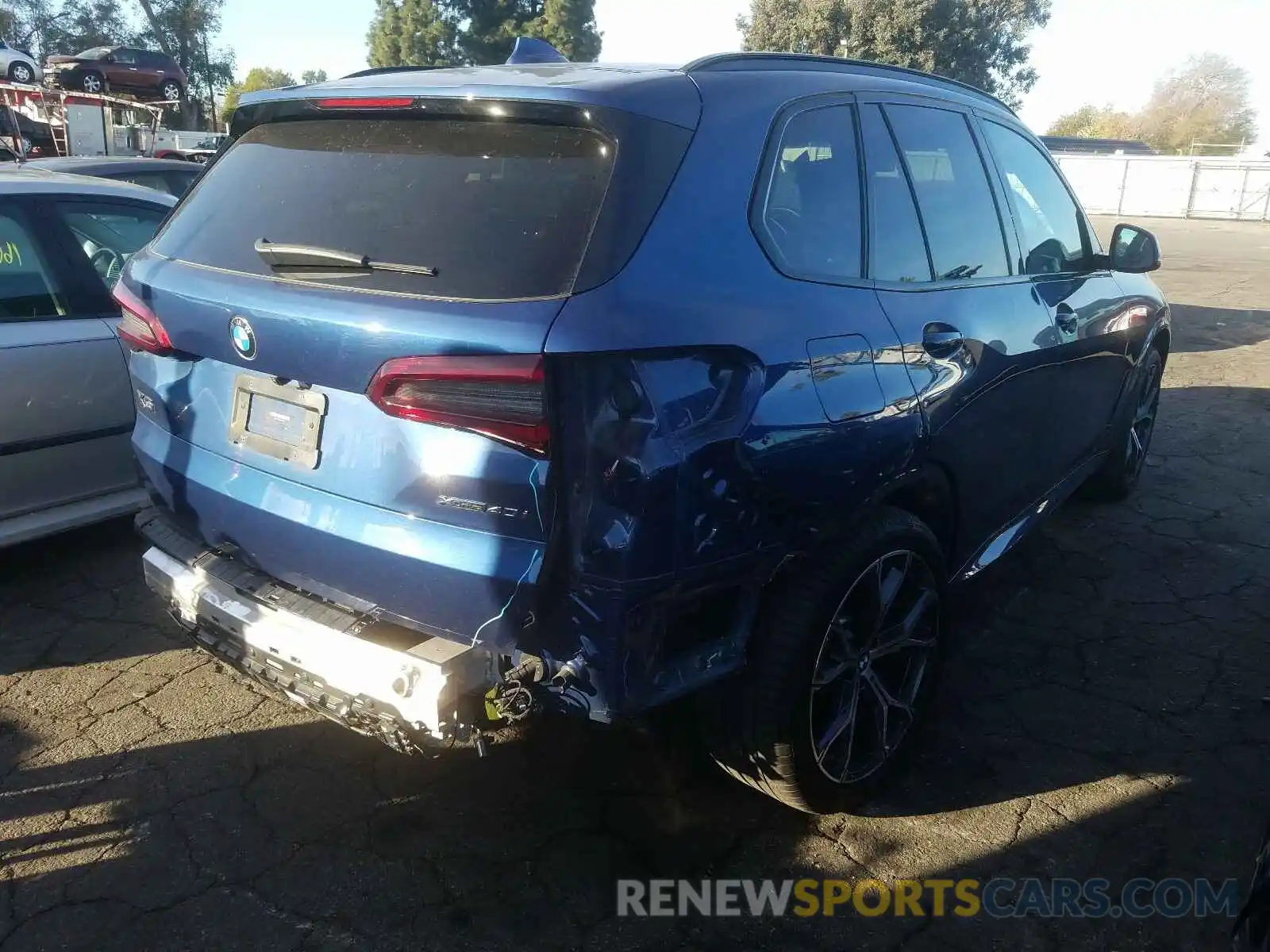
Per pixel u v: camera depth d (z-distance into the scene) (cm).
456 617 209
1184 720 324
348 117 247
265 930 235
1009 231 348
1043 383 352
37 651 355
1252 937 179
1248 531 486
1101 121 7931
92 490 411
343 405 216
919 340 271
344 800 281
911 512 298
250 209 250
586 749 306
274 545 235
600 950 231
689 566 207
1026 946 235
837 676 258
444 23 4147
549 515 196
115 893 245
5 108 1719
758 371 218
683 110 226
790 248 242
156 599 394
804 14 3728
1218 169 3497
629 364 194
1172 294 1356
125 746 303
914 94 313
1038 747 310
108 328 408
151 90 2627
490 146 223
